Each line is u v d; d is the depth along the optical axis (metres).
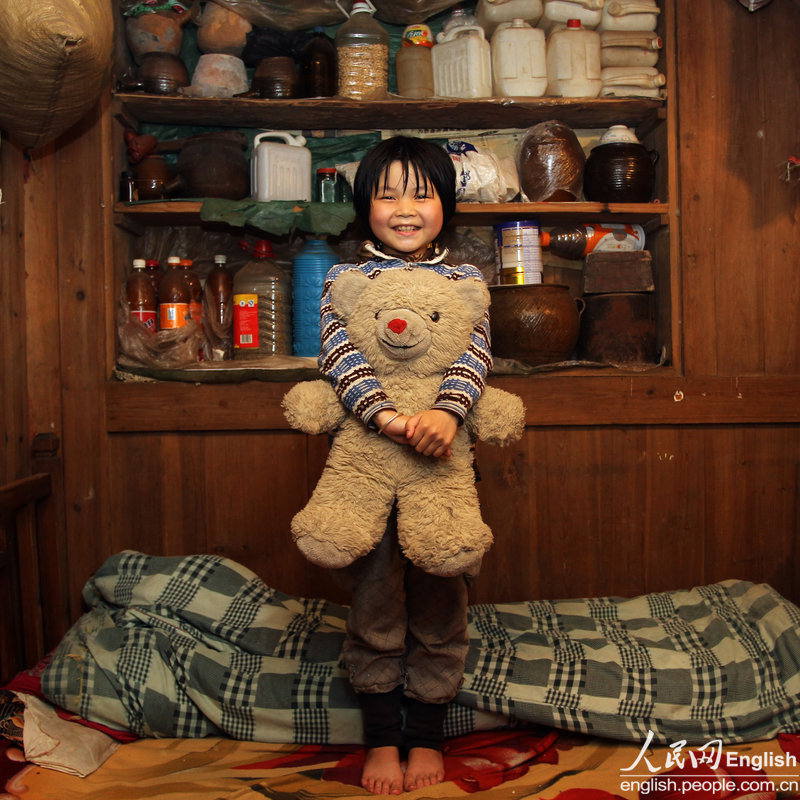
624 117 2.17
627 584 2.05
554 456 2.03
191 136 2.21
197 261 2.25
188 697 1.50
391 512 1.26
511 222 2.09
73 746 1.36
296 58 2.16
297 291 2.07
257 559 2.01
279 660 1.55
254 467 2.00
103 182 1.97
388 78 2.23
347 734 1.44
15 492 1.70
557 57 2.11
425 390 1.18
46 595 1.93
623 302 2.09
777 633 1.59
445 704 1.35
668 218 2.06
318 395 1.22
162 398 1.97
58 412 1.96
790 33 2.06
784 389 2.04
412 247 1.35
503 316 2.00
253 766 1.36
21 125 1.60
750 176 2.06
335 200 2.12
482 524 1.14
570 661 1.54
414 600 1.32
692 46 2.05
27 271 1.93
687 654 1.57
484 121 2.20
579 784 1.26
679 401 2.03
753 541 2.06
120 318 2.05
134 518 1.99
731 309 2.06
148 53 2.08
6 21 1.36
